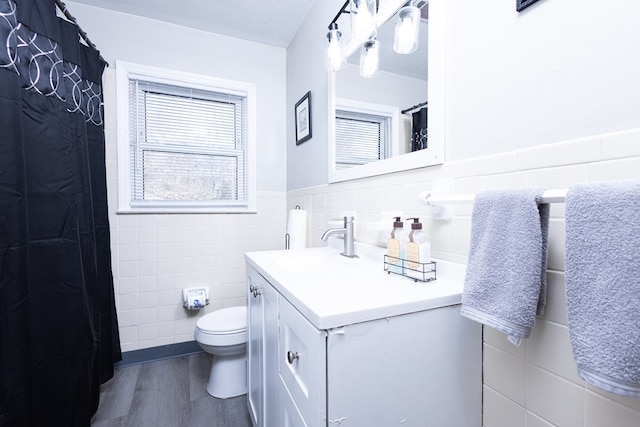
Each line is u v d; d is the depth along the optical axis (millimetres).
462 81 860
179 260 2135
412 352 673
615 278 455
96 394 1518
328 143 1655
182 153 2209
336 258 1311
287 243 1908
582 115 597
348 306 624
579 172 600
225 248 2256
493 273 631
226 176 2332
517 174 713
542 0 661
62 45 1405
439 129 927
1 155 1022
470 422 765
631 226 445
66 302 1264
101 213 1785
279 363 857
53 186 1241
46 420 1181
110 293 1822
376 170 1231
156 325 2076
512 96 725
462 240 861
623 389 439
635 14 525
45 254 1200
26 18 1132
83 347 1327
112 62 1972
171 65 2105
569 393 617
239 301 2291
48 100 1235
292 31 2195
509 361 727
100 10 1948
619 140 544
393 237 1013
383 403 638
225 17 2045
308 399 627
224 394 1645
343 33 1519
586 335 481
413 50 1044
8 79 1046
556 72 638
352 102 1441
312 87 1907
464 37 853
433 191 954
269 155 2393
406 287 793
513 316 584
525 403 694
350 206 1458
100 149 1794
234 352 1627
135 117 2070
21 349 1064
